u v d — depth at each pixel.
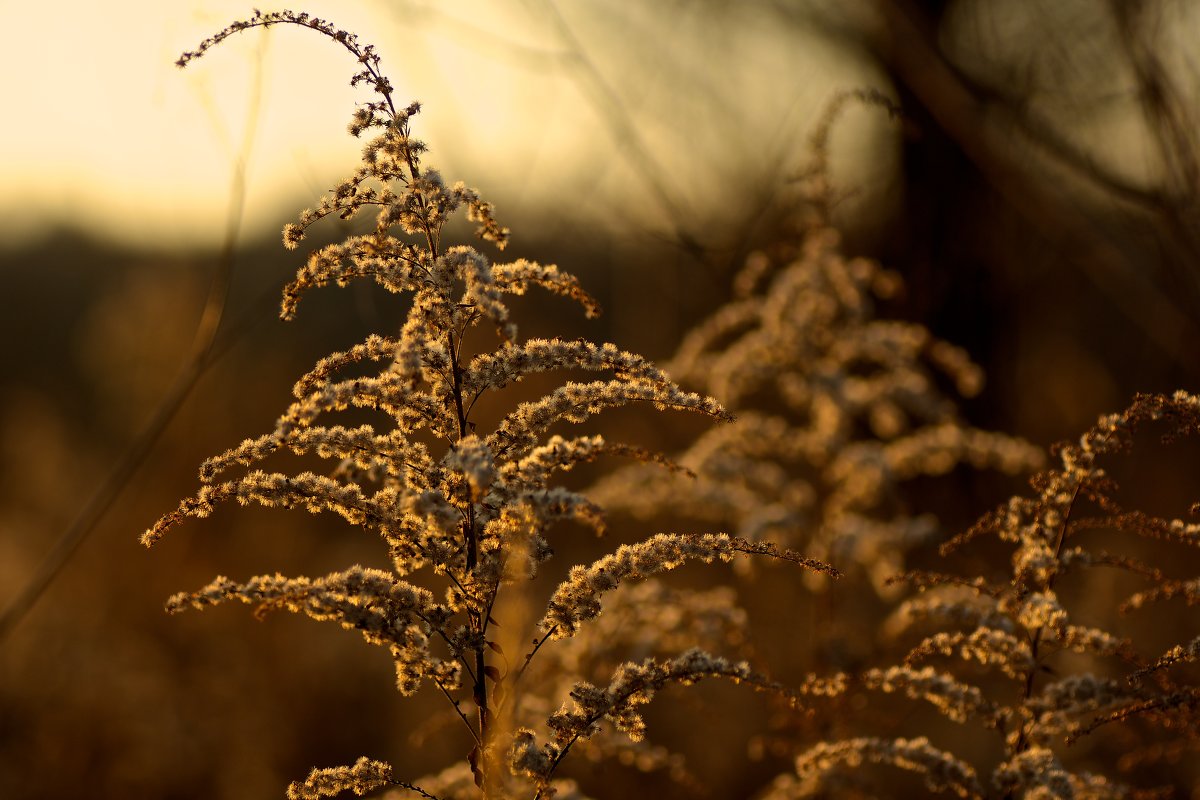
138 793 6.44
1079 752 4.55
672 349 7.57
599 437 2.13
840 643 4.46
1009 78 6.38
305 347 10.09
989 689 4.87
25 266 15.62
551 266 2.12
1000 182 6.01
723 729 5.85
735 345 5.11
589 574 2.14
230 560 9.24
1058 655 4.36
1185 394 2.54
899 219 8.44
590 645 3.97
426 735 3.54
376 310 3.60
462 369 2.10
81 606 8.18
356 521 2.11
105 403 10.77
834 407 4.98
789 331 5.01
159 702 6.93
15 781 6.37
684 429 7.71
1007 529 2.76
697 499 4.90
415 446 2.13
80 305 15.21
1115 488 2.61
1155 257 5.08
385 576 2.09
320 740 6.99
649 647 4.16
